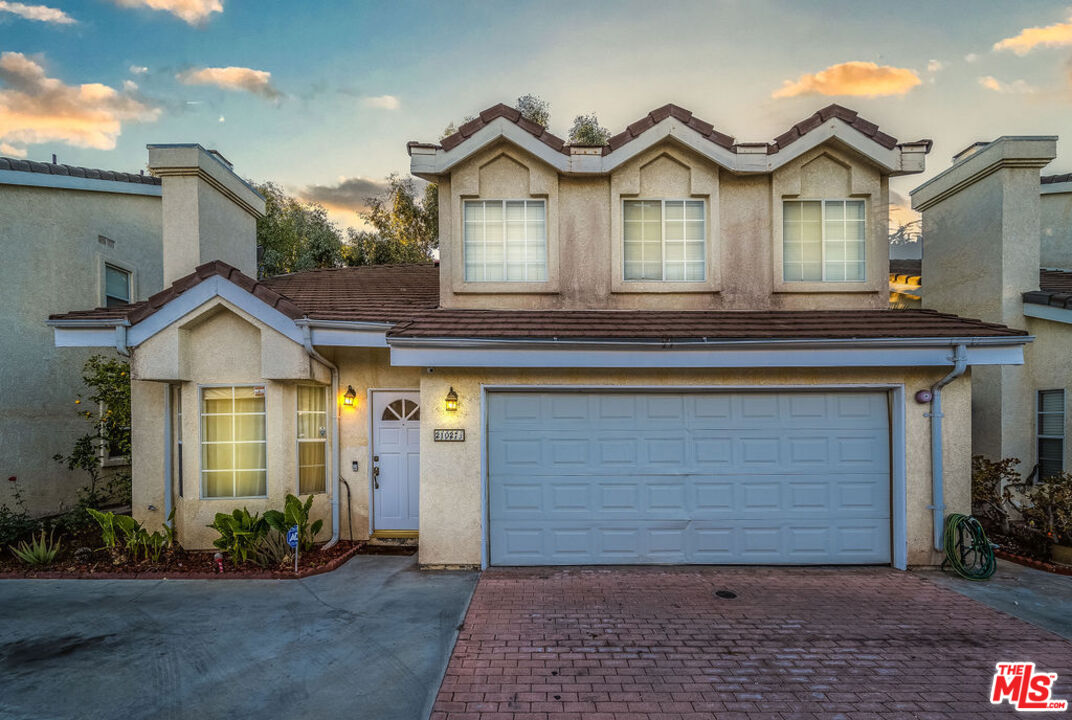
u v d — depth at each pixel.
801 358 6.82
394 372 8.33
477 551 7.07
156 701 4.04
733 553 7.23
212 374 7.66
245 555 6.91
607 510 7.25
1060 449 8.39
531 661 4.65
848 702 4.07
